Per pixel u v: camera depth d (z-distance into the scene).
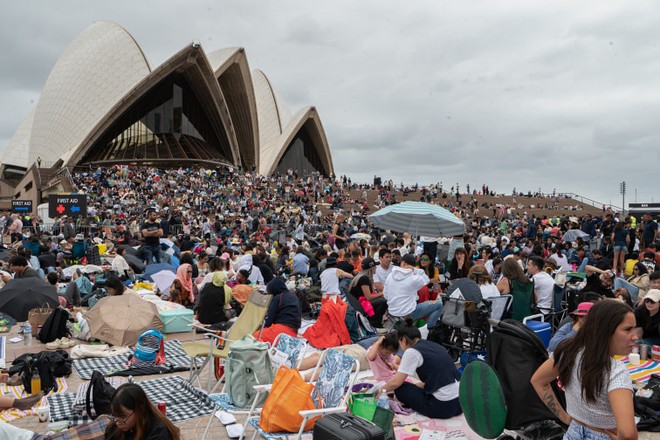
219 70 58.50
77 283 12.01
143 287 13.22
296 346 6.10
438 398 5.74
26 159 69.94
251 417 5.04
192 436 5.52
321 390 5.18
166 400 6.51
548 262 12.45
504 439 4.56
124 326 8.94
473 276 8.48
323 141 75.12
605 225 18.69
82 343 9.09
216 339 7.57
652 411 5.59
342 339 8.28
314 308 11.34
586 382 3.02
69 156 59.75
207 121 66.75
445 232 11.72
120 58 62.88
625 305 3.00
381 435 4.08
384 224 12.12
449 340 7.83
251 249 15.50
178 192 41.88
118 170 46.34
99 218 28.83
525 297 8.18
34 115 67.38
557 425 4.43
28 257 13.84
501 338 4.42
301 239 22.53
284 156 72.94
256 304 7.90
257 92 74.00
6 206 44.94
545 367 3.44
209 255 16.64
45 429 5.74
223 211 36.91
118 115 59.66
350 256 12.92
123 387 3.95
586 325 3.07
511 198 53.50
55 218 22.20
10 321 10.71
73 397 6.57
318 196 50.06
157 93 63.00
